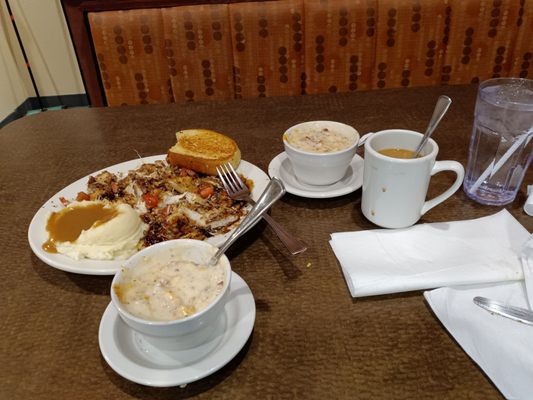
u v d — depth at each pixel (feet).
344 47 5.68
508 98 2.91
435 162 2.54
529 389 1.71
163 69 5.72
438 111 2.62
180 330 1.73
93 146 3.80
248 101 4.46
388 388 1.79
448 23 5.59
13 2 10.40
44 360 1.97
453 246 2.42
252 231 2.71
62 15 10.73
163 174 3.14
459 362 1.88
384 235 2.51
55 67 11.49
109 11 5.43
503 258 2.30
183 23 5.43
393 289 2.19
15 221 2.90
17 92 11.34
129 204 2.87
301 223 2.79
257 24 5.49
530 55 5.82
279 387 1.82
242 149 3.63
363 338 2.01
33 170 3.48
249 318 2.01
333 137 3.13
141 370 1.80
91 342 2.05
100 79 6.13
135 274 1.99
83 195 2.96
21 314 2.21
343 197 3.02
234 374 1.88
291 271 2.41
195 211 2.76
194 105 4.44
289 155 2.98
